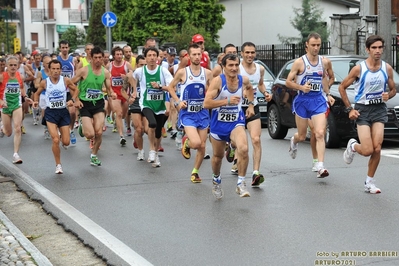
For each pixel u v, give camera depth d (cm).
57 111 2136
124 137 3048
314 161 2009
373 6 5384
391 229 1342
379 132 1658
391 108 2348
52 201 1727
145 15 6656
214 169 1636
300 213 1502
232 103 1531
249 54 1856
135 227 1440
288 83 1931
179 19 6594
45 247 1341
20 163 2362
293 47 4934
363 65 1647
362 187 1762
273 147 2600
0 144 2914
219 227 1409
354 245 1242
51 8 12275
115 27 7312
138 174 2081
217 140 1595
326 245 1248
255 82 1877
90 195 1788
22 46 7675
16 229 1427
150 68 2211
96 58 2178
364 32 4406
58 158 2141
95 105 2222
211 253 1229
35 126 3691
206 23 6731
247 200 1653
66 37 10138
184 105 1792
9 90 2342
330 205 1569
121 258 1223
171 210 1584
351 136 2403
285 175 1975
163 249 1269
